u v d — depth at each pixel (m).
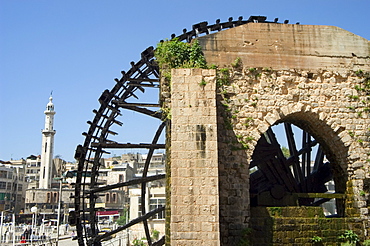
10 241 44.84
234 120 17.55
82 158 28.31
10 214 93.69
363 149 18.30
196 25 27.12
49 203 97.69
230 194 16.80
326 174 23.80
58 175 115.31
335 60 18.88
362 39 19.33
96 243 27.55
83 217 28.23
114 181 104.25
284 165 22.67
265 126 17.64
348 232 17.36
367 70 19.05
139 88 28.86
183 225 14.88
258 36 18.58
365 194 17.94
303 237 16.98
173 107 16.03
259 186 22.44
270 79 18.16
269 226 16.92
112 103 27.80
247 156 17.28
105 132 28.20
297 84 18.38
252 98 17.88
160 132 28.55
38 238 44.97
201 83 16.23
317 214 17.45
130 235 53.34
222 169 16.95
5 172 107.19
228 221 16.52
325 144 19.56
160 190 67.19
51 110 114.25
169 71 17.77
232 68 18.05
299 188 23.33
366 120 18.55
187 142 15.65
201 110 15.98
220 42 18.28
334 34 19.16
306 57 18.69
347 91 18.67
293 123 20.16
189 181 15.26
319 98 18.38
